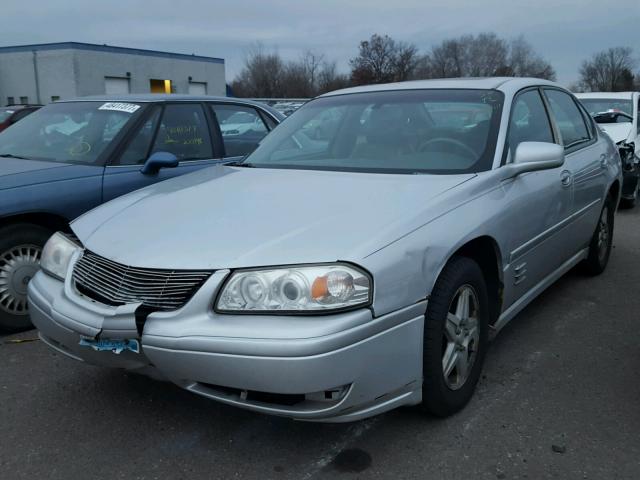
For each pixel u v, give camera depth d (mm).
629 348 3932
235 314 2463
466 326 3057
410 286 2607
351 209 2836
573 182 4223
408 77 62688
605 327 4281
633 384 3441
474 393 3324
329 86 61594
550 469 2666
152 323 2531
